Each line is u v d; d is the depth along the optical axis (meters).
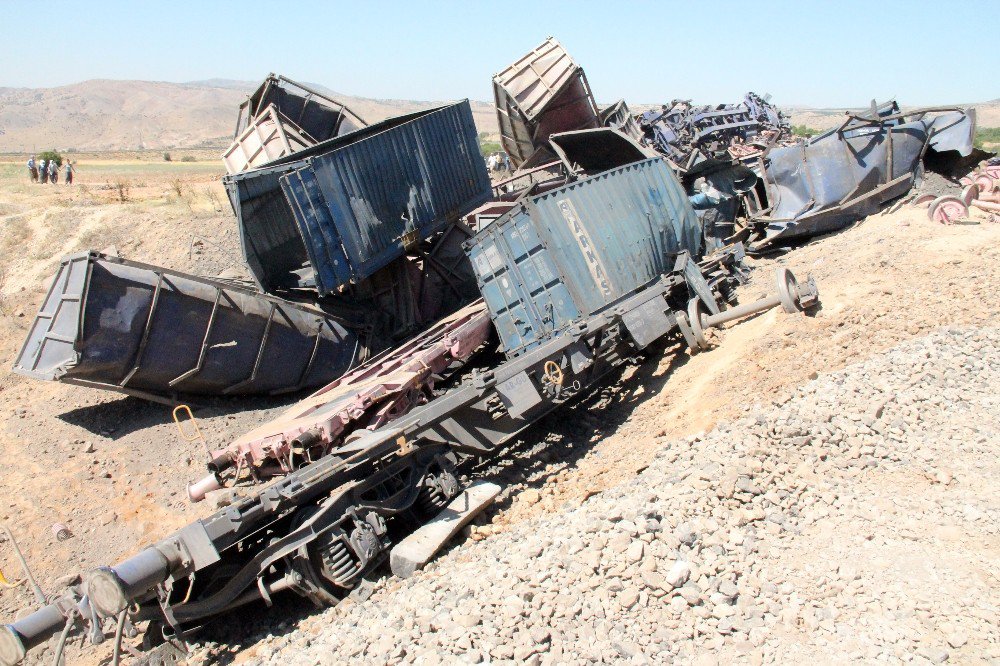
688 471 8.37
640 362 13.64
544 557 7.47
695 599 6.49
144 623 9.79
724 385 10.42
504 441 10.79
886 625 5.96
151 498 12.46
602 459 10.48
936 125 17.53
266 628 8.94
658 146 25.53
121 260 13.12
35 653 9.45
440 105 17.02
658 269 13.79
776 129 29.27
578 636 6.36
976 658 5.48
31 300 18.38
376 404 10.89
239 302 14.29
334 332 15.70
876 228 15.06
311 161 13.59
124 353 13.33
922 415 8.71
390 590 8.48
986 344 9.64
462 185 17.09
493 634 6.55
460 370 14.97
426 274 16.73
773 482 8.02
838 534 7.18
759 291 14.18
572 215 12.24
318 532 8.50
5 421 14.29
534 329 12.30
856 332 10.49
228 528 8.20
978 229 13.20
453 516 9.39
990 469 7.69
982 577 6.29
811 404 9.09
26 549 11.23
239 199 13.80
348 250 14.28
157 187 31.19
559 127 21.83
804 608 6.30
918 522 7.14
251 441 10.78
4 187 30.70
